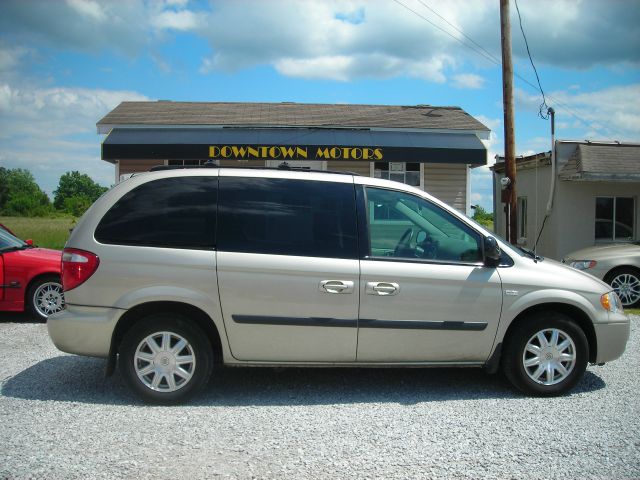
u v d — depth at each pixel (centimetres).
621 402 492
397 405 480
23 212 6881
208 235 481
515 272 507
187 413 456
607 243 1429
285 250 481
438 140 1505
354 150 1430
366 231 496
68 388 517
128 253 473
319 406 476
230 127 1517
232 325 477
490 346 501
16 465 359
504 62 1277
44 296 824
